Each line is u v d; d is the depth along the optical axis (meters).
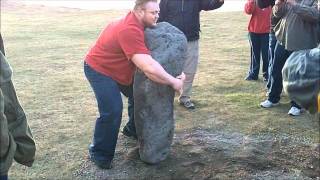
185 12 6.42
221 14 17.78
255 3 7.69
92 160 5.02
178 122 6.16
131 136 5.63
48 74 8.94
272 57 6.77
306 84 2.70
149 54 4.47
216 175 4.74
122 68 4.71
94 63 4.74
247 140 5.55
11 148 3.00
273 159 5.05
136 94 4.71
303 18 5.71
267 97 7.08
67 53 11.06
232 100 7.05
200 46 11.73
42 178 4.77
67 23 16.42
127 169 4.92
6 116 3.09
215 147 5.35
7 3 22.36
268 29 7.78
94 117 6.46
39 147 5.45
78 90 7.82
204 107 6.76
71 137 5.76
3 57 3.04
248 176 4.71
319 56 2.73
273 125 5.97
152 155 4.88
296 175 4.74
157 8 4.59
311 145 5.38
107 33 4.71
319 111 2.67
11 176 4.79
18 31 14.59
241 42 12.18
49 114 6.59
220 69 9.12
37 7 21.59
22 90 7.80
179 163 4.99
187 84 6.64
